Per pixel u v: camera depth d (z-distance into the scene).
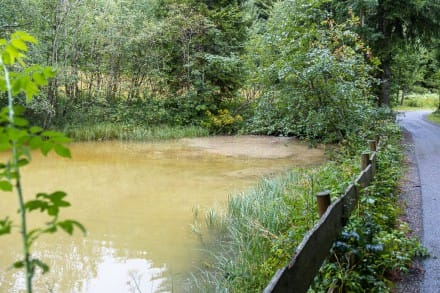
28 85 1.24
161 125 19.17
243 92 21.75
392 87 23.67
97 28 19.02
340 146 10.48
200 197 8.21
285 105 10.92
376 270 3.69
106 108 19.03
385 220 4.88
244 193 7.68
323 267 3.29
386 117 14.63
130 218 6.84
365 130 10.30
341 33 10.95
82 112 18.45
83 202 7.84
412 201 6.30
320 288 3.12
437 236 4.76
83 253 5.34
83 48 19.03
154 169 11.33
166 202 7.85
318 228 2.78
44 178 10.03
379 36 16.50
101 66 19.31
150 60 19.56
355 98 10.24
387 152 8.95
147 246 5.59
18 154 0.96
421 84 48.28
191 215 6.97
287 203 5.87
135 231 6.19
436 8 17.20
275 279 1.97
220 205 7.56
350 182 4.98
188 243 5.67
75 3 17.66
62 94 18.20
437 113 29.94
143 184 9.46
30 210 1.01
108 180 9.88
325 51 9.76
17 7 15.02
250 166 11.67
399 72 24.44
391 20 17.58
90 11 18.88
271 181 8.26
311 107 10.54
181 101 19.77
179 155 13.75
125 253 5.35
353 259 3.53
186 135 18.61
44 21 16.69
